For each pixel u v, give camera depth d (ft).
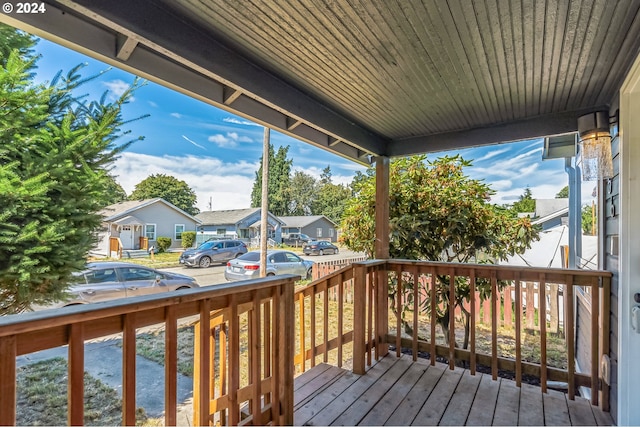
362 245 14.79
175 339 4.65
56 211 11.83
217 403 6.13
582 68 6.91
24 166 11.43
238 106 8.01
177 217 70.64
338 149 11.62
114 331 4.08
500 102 8.85
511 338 16.39
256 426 5.95
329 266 28.78
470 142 10.94
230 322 5.53
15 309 11.62
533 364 8.66
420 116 9.93
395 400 7.94
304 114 8.47
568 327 8.14
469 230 12.78
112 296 18.30
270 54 6.68
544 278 8.47
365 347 9.84
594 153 7.63
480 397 8.09
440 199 13.02
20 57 11.27
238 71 6.71
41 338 3.47
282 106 7.80
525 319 17.39
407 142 12.01
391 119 10.17
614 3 4.87
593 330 7.89
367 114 9.77
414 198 13.30
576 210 16.16
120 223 58.75
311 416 7.26
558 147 15.53
